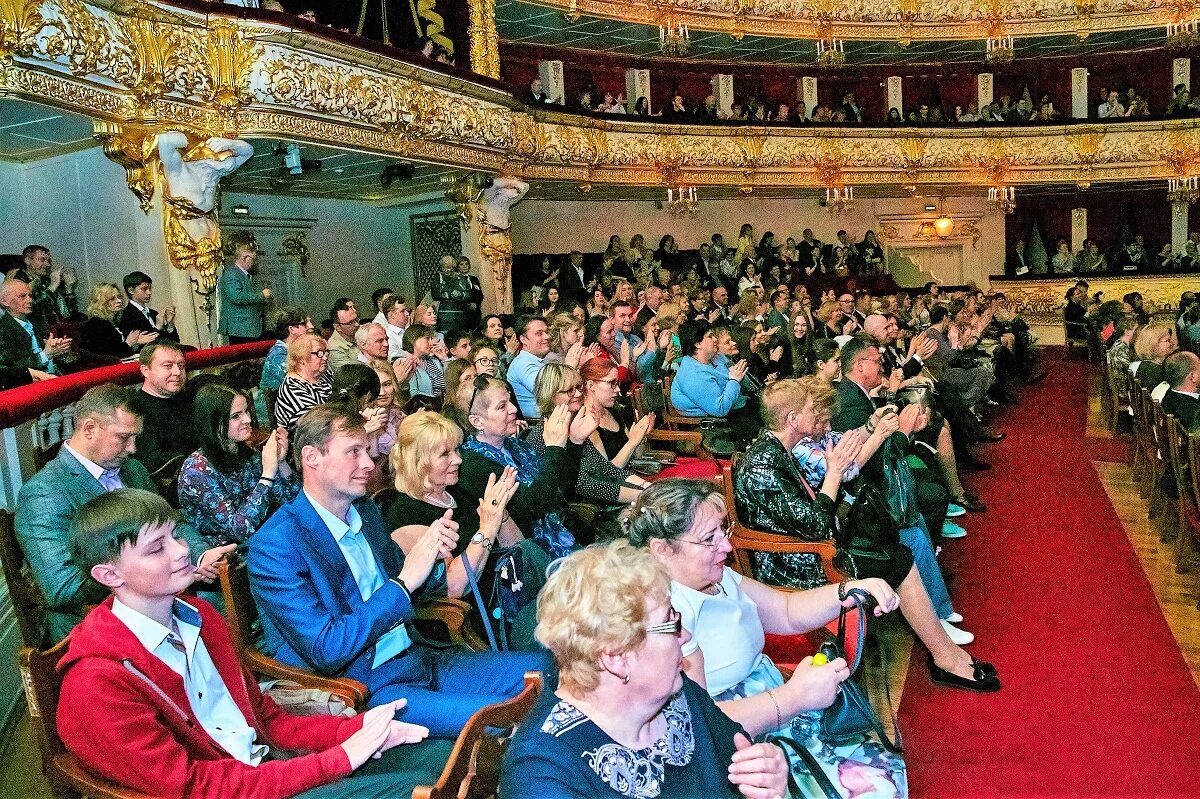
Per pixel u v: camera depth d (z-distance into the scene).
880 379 5.55
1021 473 8.44
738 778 2.07
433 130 11.18
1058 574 5.58
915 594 4.14
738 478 4.12
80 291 9.28
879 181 18.84
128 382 5.55
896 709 3.96
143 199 8.28
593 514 4.76
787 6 19.12
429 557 2.90
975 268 22.12
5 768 3.14
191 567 2.33
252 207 12.81
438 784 1.85
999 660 4.41
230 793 2.19
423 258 14.62
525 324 6.37
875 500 4.18
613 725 1.95
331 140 9.62
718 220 19.72
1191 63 20.53
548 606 1.96
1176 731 3.64
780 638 3.59
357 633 2.73
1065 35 19.95
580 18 16.97
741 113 19.08
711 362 7.35
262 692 2.80
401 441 3.59
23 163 9.55
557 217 17.77
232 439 3.79
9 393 3.99
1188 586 5.26
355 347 7.53
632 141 16.19
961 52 20.94
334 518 2.98
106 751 2.12
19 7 6.37
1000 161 19.41
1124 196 21.73
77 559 2.26
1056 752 3.53
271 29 8.63
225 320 8.70
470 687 3.01
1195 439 5.13
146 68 7.78
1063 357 18.53
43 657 2.21
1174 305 20.34
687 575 2.88
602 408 5.35
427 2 12.72
